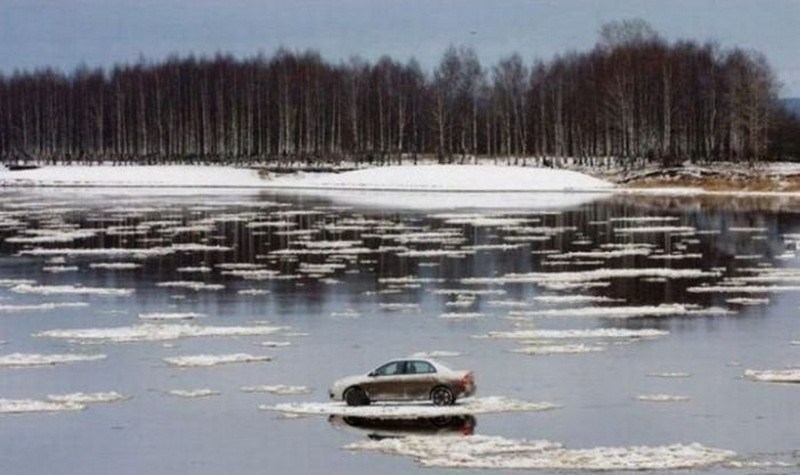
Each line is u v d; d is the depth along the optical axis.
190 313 73.12
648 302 75.88
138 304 77.19
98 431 45.38
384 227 128.75
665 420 46.06
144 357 59.31
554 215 142.00
